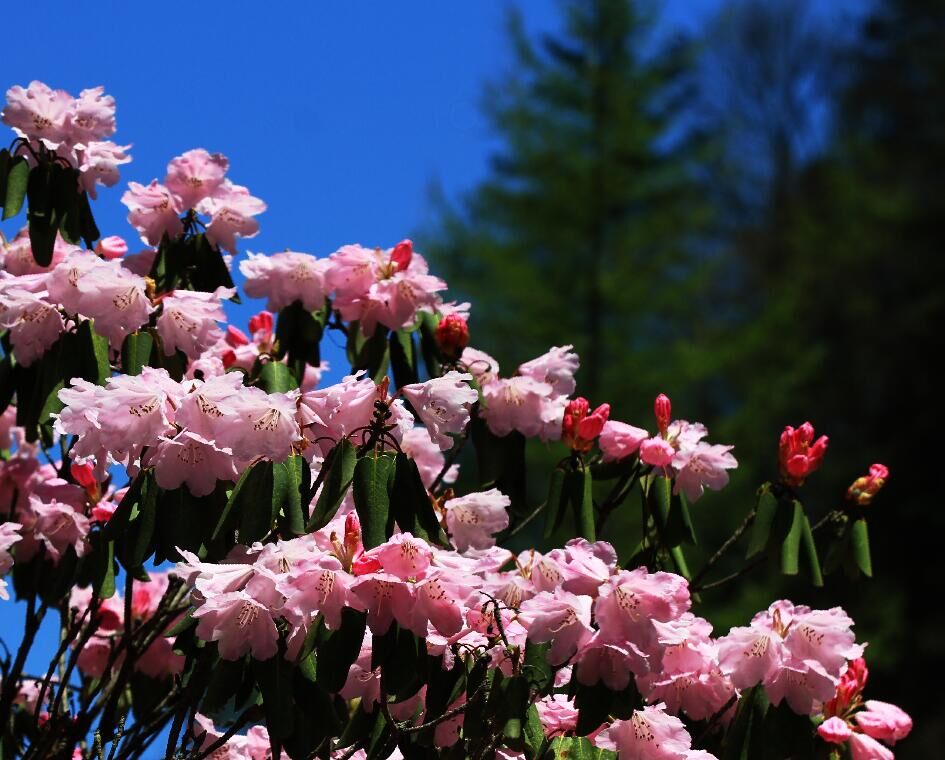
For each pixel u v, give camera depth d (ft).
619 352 44.06
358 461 8.31
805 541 10.36
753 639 8.72
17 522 11.26
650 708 8.71
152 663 10.85
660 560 10.71
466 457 38.70
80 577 10.36
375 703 8.68
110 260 10.60
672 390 43.29
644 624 7.89
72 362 9.50
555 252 47.11
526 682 8.25
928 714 41.24
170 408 8.23
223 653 7.72
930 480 46.06
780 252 57.72
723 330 49.34
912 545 44.80
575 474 10.46
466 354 11.01
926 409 47.62
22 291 9.48
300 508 8.25
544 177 47.98
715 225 59.52
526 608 8.12
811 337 51.06
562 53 49.49
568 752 8.46
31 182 10.21
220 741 8.91
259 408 8.12
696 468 10.50
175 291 9.73
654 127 49.32
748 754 8.68
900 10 62.13
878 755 9.40
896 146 58.34
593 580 8.02
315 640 7.69
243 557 8.23
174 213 10.77
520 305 44.37
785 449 10.39
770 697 8.66
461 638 8.49
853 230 52.85
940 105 58.54
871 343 49.78
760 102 65.21
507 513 10.37
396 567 7.77
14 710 11.04
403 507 8.24
